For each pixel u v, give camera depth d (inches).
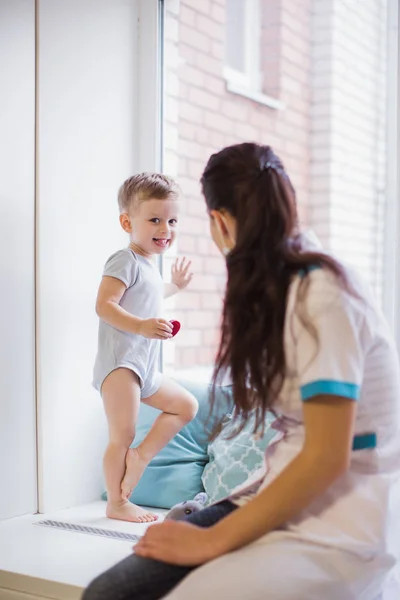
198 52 107.7
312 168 116.5
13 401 79.0
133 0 91.0
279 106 120.0
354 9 106.2
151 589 47.1
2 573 62.8
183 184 106.2
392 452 50.4
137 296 79.7
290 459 50.4
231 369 50.8
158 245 80.7
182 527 48.3
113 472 78.5
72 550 68.2
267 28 120.2
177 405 81.6
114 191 89.7
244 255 48.8
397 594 52.4
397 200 77.9
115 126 89.5
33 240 80.6
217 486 75.9
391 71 82.2
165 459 83.7
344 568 46.3
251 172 49.5
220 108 112.3
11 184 78.1
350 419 45.4
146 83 92.1
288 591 44.4
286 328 47.3
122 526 76.2
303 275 47.4
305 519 48.0
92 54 86.0
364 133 101.4
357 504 48.1
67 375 84.0
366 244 98.5
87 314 86.4
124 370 78.3
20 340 79.5
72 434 84.7
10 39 77.5
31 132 80.0
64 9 82.6
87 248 86.2
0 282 77.3
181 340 109.2
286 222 48.9
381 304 84.4
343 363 45.4
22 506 80.3
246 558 45.8
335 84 112.0
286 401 48.8
